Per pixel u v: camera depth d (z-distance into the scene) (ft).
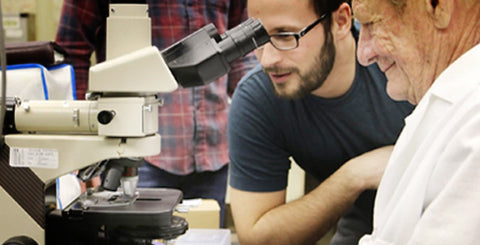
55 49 4.33
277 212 4.66
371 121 4.57
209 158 6.81
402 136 2.53
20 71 3.81
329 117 4.60
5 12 9.36
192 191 6.89
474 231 1.77
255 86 4.72
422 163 2.10
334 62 4.27
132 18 3.04
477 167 1.79
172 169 6.65
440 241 1.82
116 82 2.93
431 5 2.18
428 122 2.30
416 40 2.29
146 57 2.91
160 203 3.36
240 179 4.82
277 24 3.99
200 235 4.25
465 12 2.16
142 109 2.99
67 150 3.13
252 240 4.65
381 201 2.54
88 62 6.79
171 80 2.90
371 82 4.46
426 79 2.35
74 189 4.15
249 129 4.75
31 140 3.15
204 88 6.68
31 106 3.21
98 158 3.10
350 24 4.24
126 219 3.15
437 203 1.87
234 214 4.83
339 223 5.11
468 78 2.13
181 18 6.47
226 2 6.72
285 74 4.20
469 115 1.95
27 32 9.46
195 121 6.71
